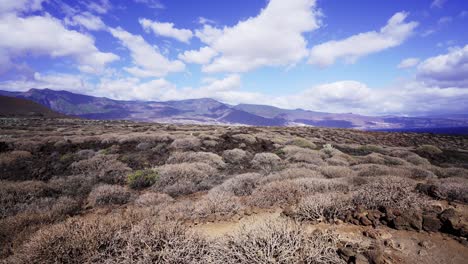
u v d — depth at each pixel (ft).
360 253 11.34
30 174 42.16
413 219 14.21
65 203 25.52
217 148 68.85
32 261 11.30
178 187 31.65
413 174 33.99
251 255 10.64
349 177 28.14
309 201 17.62
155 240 12.11
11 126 133.59
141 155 56.08
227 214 19.54
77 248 11.64
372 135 130.41
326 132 136.56
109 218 14.85
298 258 10.63
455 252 11.80
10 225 18.92
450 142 116.47
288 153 59.67
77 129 123.65
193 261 10.94
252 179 31.17
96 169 44.27
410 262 11.14
